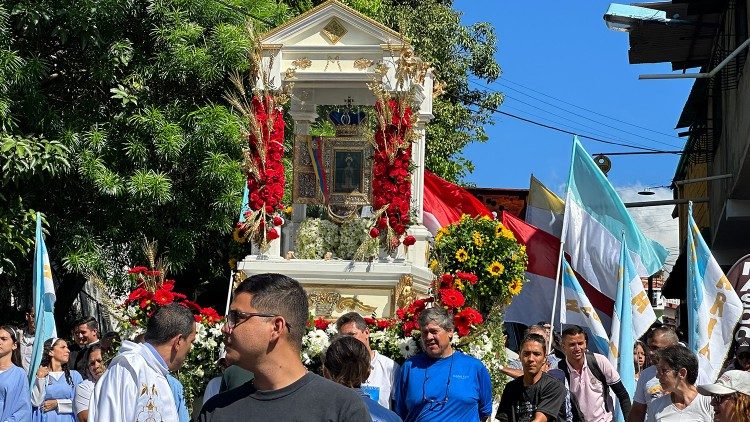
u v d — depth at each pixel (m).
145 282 11.63
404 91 13.21
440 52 27.73
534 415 9.81
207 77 18.20
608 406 11.47
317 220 14.19
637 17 19.33
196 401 11.06
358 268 13.01
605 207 15.46
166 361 6.98
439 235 14.62
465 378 9.32
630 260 13.81
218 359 11.14
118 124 18.12
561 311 14.61
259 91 13.59
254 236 13.37
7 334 10.79
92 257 17.69
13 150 16.44
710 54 25.89
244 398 4.78
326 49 13.88
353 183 14.34
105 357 11.31
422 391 9.29
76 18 17.27
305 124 14.77
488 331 12.73
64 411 11.88
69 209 18.50
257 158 13.43
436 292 11.44
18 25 17.09
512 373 11.88
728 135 22.53
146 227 18.28
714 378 12.22
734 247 27.11
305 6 22.75
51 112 17.31
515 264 14.58
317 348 10.77
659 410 9.20
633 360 13.40
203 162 18.03
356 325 9.47
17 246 16.98
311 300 13.12
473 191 25.80
